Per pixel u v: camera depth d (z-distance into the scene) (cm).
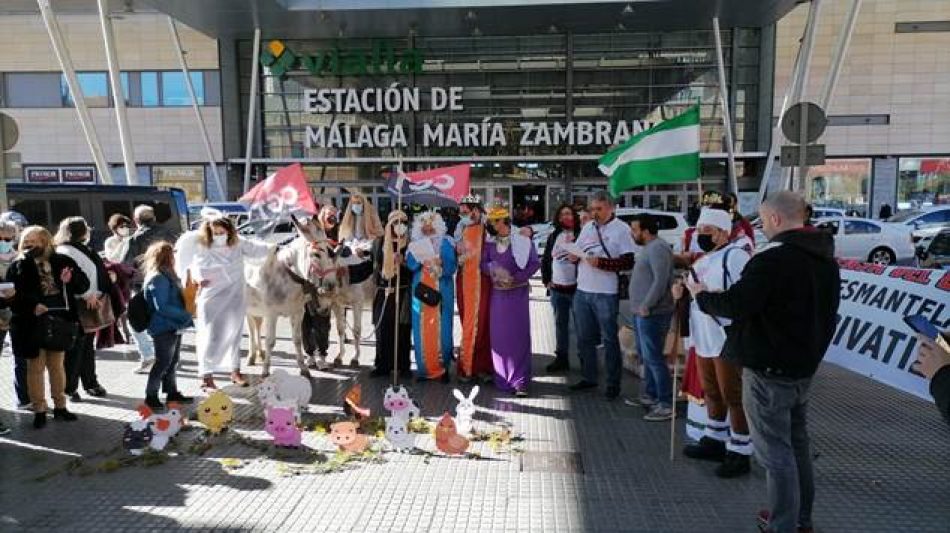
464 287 736
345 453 532
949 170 2938
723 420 507
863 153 2956
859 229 1878
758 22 2619
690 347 529
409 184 736
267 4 2305
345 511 438
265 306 732
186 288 711
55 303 598
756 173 2800
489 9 2388
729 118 2670
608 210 661
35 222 1398
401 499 455
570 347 938
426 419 621
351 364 820
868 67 2920
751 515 427
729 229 467
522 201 2850
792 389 360
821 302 359
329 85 2861
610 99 2791
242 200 746
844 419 616
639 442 559
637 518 425
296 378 580
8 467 513
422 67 2798
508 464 514
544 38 2775
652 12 2448
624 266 653
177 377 780
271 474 498
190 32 3012
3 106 3091
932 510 435
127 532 410
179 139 3064
